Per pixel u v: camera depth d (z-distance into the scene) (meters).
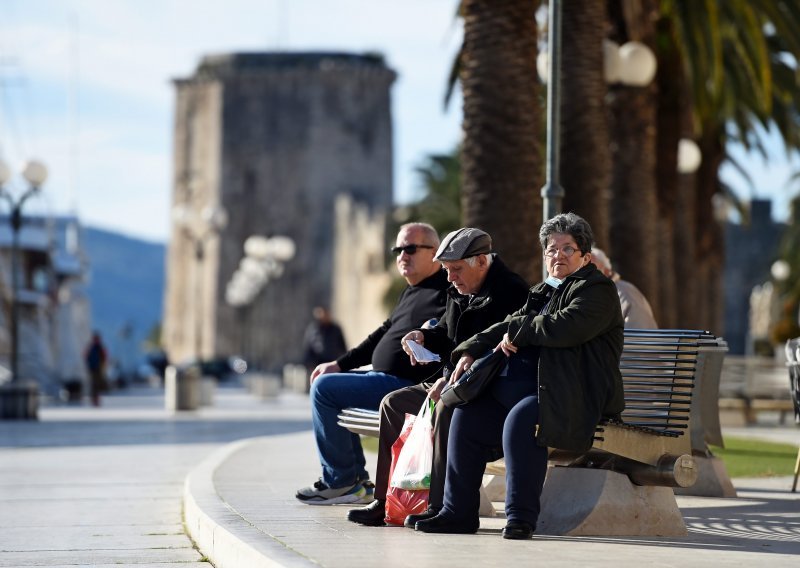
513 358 18.41
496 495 24.89
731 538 18.47
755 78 58.78
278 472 29.02
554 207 29.64
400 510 19.31
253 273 177.50
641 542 17.78
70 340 178.88
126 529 23.22
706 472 25.88
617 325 18.17
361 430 20.95
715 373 26.89
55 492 29.45
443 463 19.12
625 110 50.84
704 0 53.41
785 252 152.38
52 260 161.75
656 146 59.47
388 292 148.25
